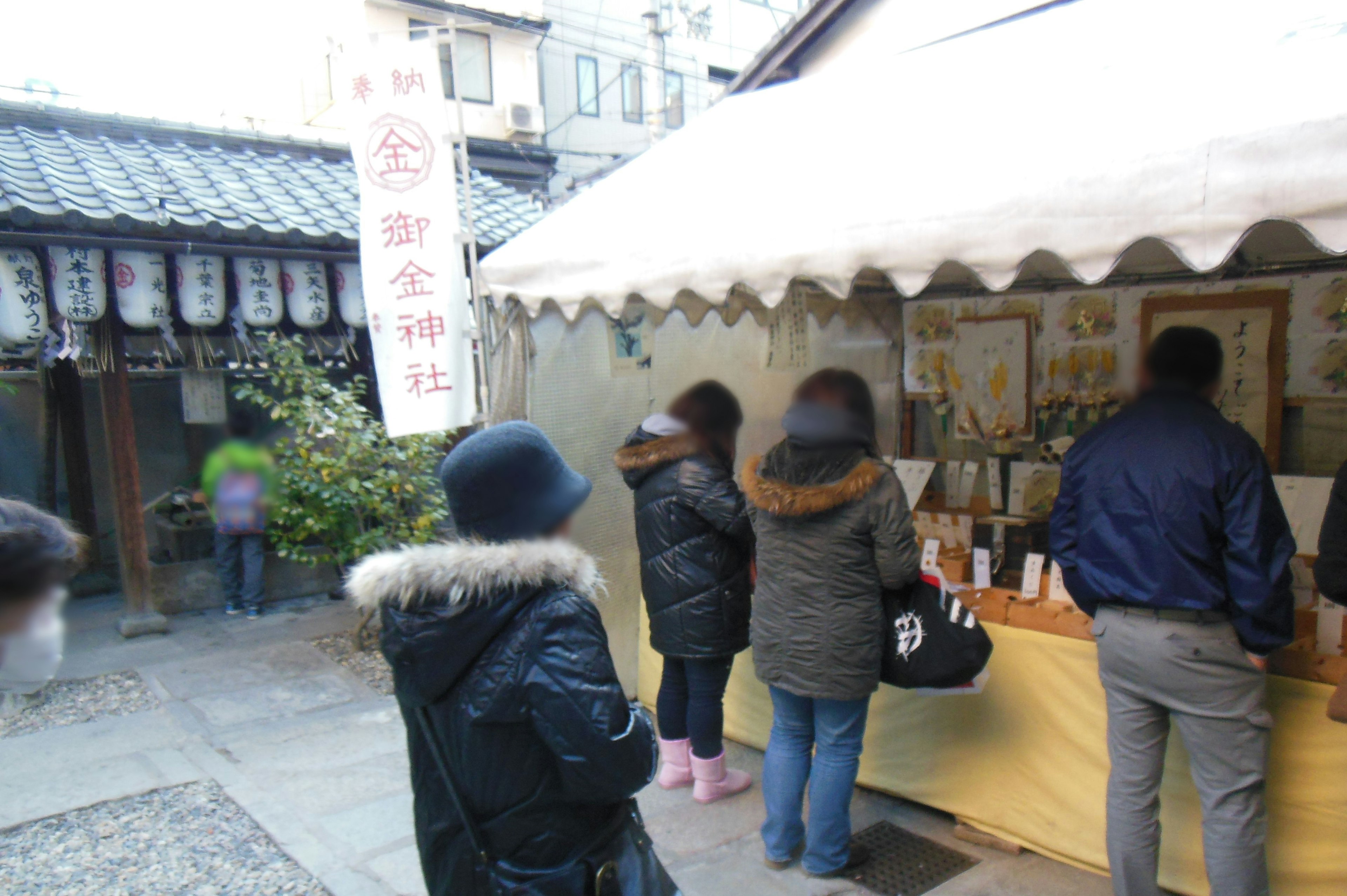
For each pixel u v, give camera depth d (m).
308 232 5.46
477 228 6.53
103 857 3.04
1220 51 2.12
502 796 1.46
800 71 4.76
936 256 2.17
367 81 3.59
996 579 3.25
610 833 1.56
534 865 1.49
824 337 3.88
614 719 1.40
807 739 2.73
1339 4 2.06
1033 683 2.77
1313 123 1.64
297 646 5.55
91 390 7.25
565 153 16.73
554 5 17.58
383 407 3.71
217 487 6.05
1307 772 2.29
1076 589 2.29
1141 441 2.13
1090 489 2.22
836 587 2.48
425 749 1.59
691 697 3.17
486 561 1.39
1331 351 2.77
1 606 1.15
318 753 3.91
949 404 3.82
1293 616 2.02
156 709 4.49
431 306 3.63
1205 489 2.00
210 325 5.49
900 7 4.08
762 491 2.52
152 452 7.32
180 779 3.64
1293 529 2.66
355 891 2.78
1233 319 2.96
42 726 4.27
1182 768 2.50
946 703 2.99
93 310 4.99
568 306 3.25
